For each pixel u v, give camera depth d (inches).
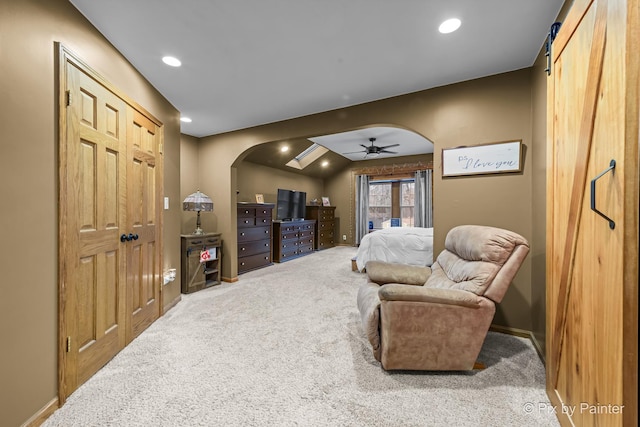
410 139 222.1
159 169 110.4
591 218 43.3
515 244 69.1
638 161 32.6
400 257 168.1
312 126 140.9
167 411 57.9
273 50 86.1
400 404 60.0
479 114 101.7
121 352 82.7
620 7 34.4
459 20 72.2
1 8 48.2
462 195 103.8
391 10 68.6
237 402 60.7
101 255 75.1
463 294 67.7
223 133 172.2
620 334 34.5
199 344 88.0
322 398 62.0
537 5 66.5
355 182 318.7
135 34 77.4
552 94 60.0
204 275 153.0
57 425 54.4
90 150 71.0
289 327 101.2
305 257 254.7
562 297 53.7
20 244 51.9
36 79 55.1
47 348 57.5
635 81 32.7
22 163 52.2
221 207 172.2
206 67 95.7
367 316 74.2
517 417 56.2
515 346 87.0
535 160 88.8
